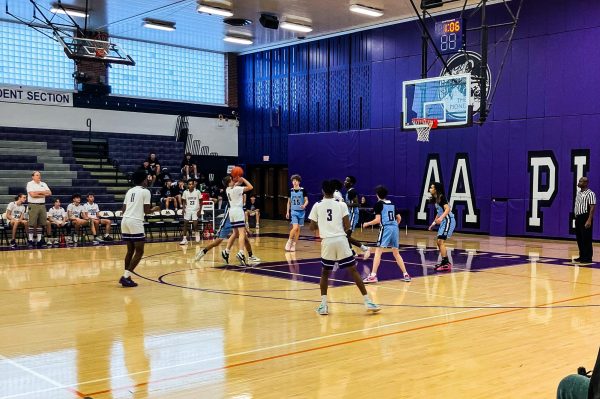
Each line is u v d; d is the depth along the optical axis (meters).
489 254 13.81
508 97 18.03
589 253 12.42
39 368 5.24
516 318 7.22
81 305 8.02
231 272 10.98
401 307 7.88
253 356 5.60
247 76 26.59
